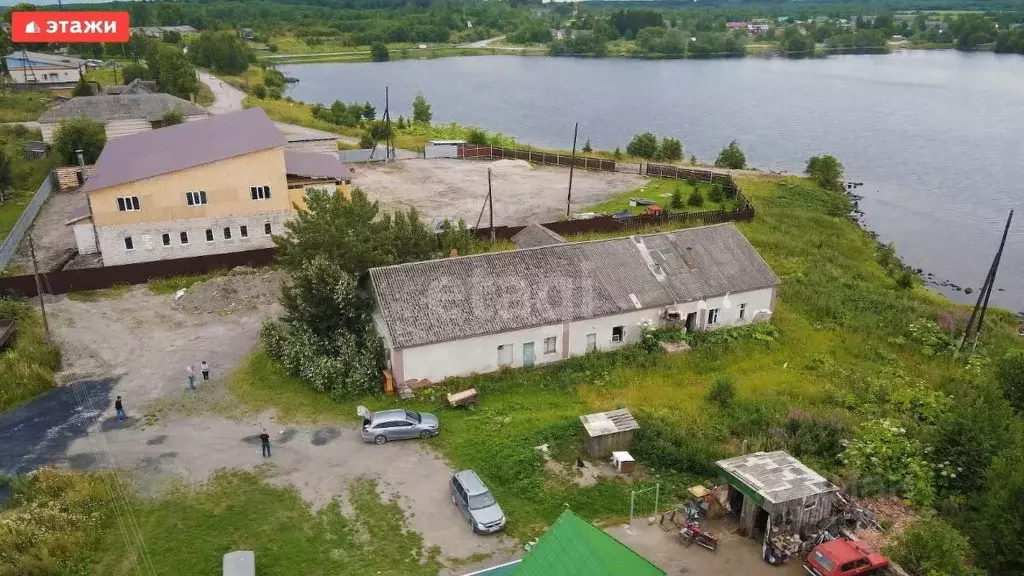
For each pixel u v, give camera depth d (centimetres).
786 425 3681
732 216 7125
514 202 7606
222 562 2742
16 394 3916
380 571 2727
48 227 6731
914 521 3008
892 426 3631
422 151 9912
